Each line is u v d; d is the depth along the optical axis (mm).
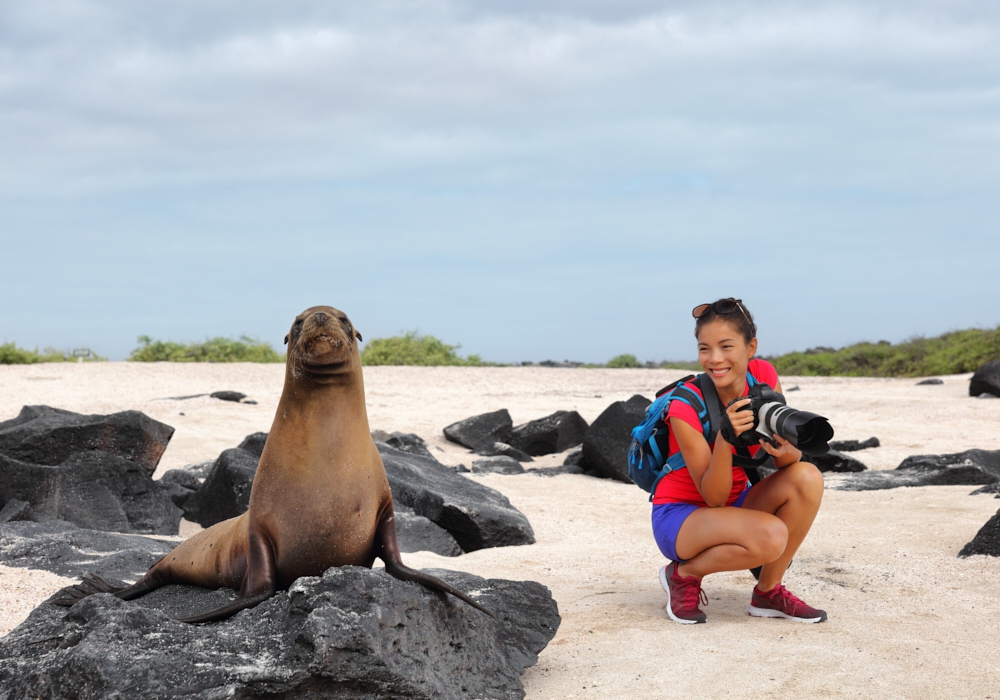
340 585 3172
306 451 3682
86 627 3146
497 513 6680
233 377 20141
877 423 14508
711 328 4293
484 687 3400
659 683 3555
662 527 4543
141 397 16203
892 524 6621
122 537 6363
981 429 13641
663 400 4480
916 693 3410
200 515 7840
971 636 4094
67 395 16234
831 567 5434
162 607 3887
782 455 4398
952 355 28500
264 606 3271
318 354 3541
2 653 3174
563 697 3467
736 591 5043
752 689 3461
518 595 4375
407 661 3170
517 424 14805
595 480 9953
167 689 2844
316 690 2982
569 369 26984
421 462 8758
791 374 32562
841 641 4027
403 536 6422
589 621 4457
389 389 20078
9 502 7113
